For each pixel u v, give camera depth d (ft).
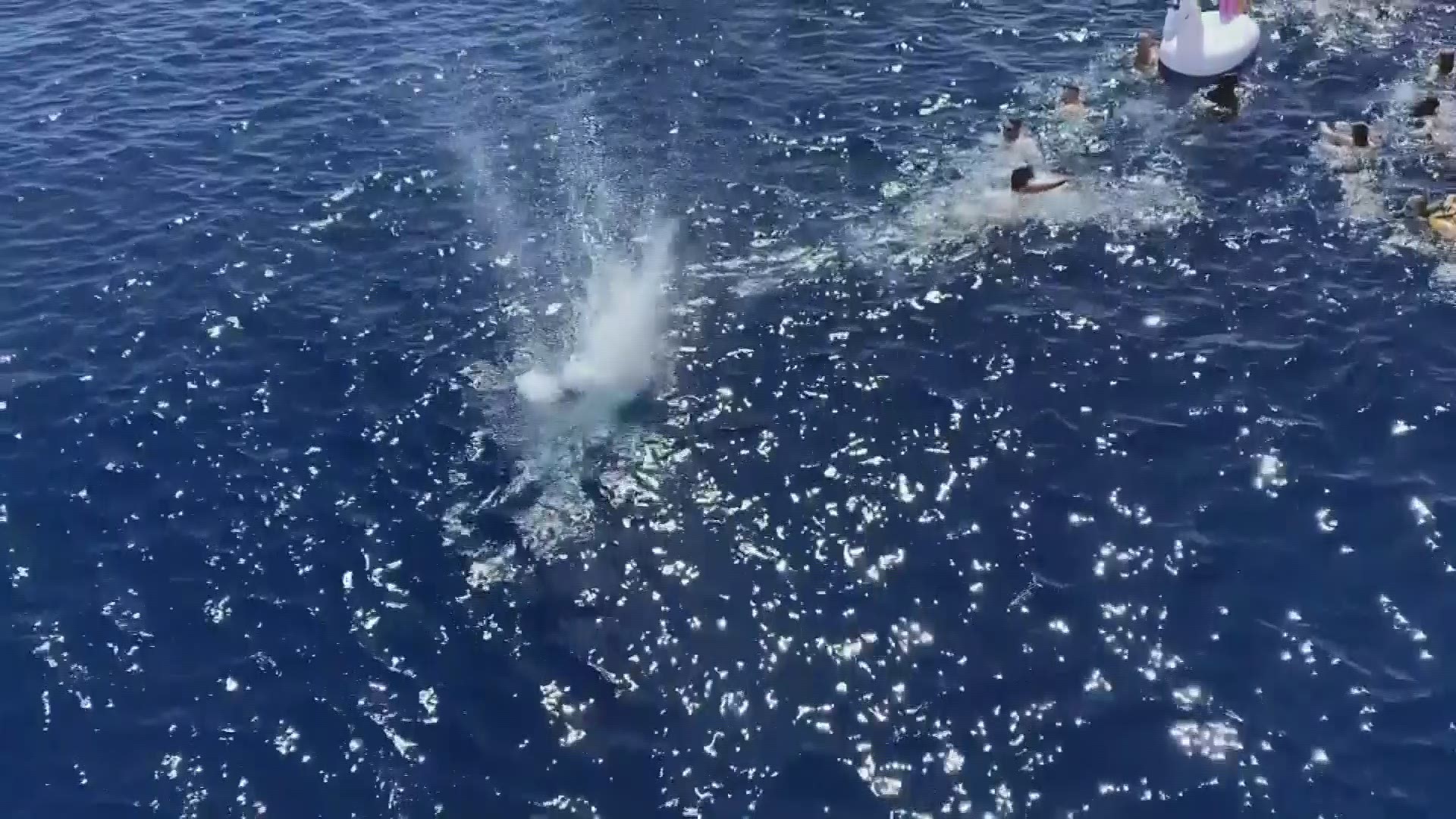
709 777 55.93
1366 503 67.46
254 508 71.15
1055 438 72.49
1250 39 108.37
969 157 98.58
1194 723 57.06
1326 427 72.28
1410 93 102.99
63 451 75.72
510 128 107.34
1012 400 75.25
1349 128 97.50
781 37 118.93
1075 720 57.41
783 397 76.43
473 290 87.61
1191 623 61.57
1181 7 105.91
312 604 65.36
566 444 73.92
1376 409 73.31
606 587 65.00
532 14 127.24
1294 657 59.72
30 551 69.36
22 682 62.08
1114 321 81.10
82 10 131.44
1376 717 56.90
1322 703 57.67
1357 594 62.64
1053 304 82.79
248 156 104.78
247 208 97.91
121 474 73.92
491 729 58.70
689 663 60.90
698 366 79.20
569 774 56.54
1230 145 98.07
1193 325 80.38
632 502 69.82
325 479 72.74
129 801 56.54
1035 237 89.20
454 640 62.95
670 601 64.03
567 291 86.74
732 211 94.43
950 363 78.33
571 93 112.37
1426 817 52.95
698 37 119.85
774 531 67.51
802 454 72.23
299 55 120.78
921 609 62.80
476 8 128.98
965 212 92.17
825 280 86.28
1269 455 70.64
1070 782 54.95
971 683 59.16
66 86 116.47
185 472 73.82
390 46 121.90
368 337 83.66
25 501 72.28
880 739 57.00
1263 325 79.97
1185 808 53.78
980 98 106.83
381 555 67.77
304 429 76.43
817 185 96.78
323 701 60.39
